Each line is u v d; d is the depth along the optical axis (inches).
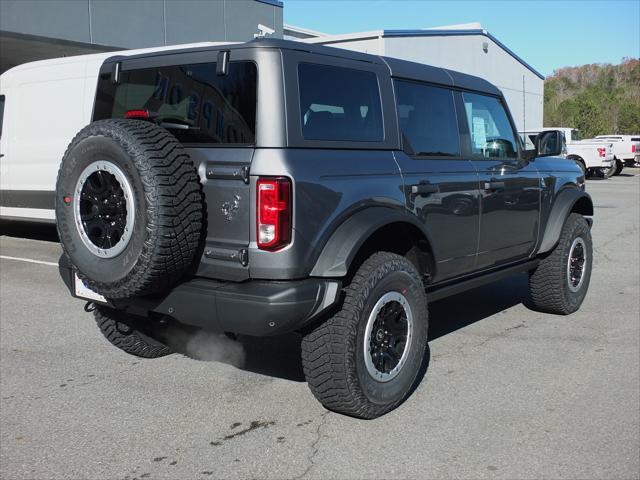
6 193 390.0
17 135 382.9
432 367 188.5
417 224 161.9
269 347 206.7
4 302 262.8
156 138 135.1
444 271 179.5
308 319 138.3
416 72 179.0
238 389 173.3
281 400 166.1
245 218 136.5
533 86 1333.7
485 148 202.8
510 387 173.3
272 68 138.9
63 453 138.8
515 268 215.6
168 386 175.3
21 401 165.6
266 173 134.1
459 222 181.6
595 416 155.1
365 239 144.5
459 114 192.5
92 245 140.5
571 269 239.8
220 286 138.9
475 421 152.9
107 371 186.5
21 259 352.8
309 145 142.1
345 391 145.5
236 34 721.0
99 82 176.2
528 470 130.5
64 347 207.8
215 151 140.7
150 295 146.7
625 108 2425.0
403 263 155.1
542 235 225.3
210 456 137.5
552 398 165.8
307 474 130.0
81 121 351.6
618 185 938.1
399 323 156.5
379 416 155.2
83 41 584.1
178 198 132.7
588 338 215.6
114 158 134.0
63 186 143.5
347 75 155.7
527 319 239.1
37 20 549.3
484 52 1136.2
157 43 644.7
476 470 130.6
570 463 133.2
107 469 132.3
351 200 146.5
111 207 137.3
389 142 164.1
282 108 137.9
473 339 215.0
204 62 148.6
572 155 1057.5
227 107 142.3
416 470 130.9
